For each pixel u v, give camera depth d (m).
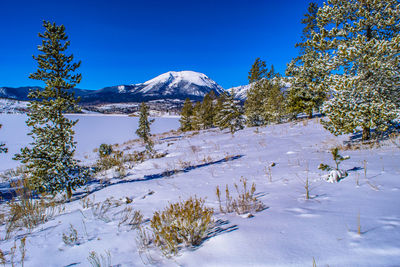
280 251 2.06
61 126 8.15
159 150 17.02
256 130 19.67
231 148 12.77
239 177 6.12
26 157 7.54
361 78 7.85
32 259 2.66
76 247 2.89
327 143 9.81
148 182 7.00
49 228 3.77
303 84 21.05
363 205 2.94
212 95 43.25
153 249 2.61
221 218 3.25
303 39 24.45
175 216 2.89
